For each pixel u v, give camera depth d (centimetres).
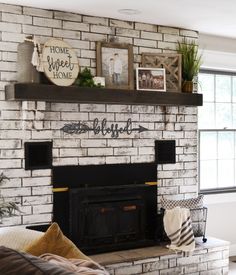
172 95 440
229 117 550
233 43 527
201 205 454
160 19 433
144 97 423
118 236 414
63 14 403
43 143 394
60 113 403
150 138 451
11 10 379
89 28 417
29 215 388
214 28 473
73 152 409
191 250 420
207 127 535
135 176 442
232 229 541
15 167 382
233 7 390
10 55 379
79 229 397
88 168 416
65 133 405
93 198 404
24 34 385
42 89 369
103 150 425
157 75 443
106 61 423
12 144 381
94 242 404
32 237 229
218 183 542
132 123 441
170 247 420
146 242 428
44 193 395
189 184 474
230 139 550
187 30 475
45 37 395
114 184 430
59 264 186
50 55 384
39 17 391
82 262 199
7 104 379
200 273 431
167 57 453
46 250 212
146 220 444
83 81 399
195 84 479
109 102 405
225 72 544
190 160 475
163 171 458
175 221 421
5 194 378
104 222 409
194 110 478
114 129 431
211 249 437
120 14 414
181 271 419
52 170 398
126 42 438
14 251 168
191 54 462
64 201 404
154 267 404
